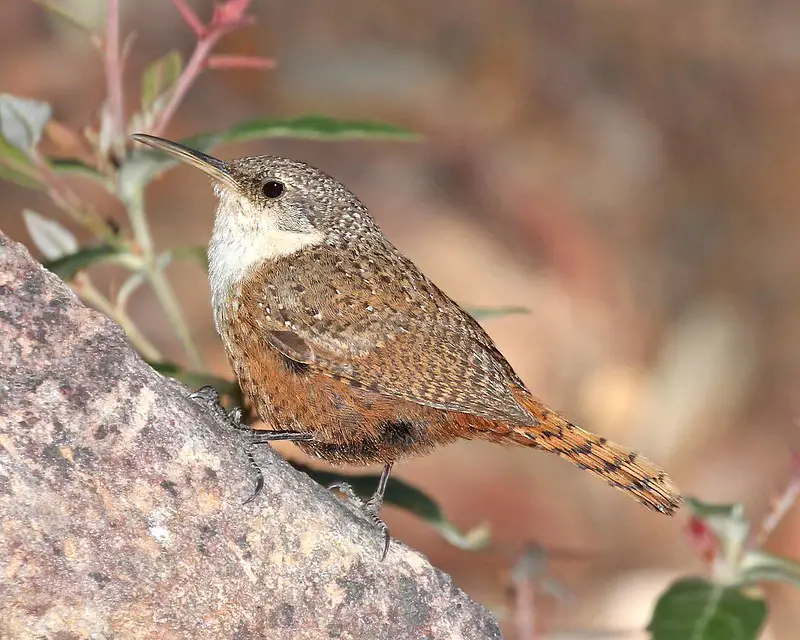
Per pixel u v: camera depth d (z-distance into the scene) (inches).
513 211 660.1
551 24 788.0
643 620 494.3
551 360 580.4
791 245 674.2
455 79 738.8
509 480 533.6
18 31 674.8
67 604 211.5
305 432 282.2
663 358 585.9
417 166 675.4
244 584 224.8
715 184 712.4
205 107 674.2
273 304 280.8
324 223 305.0
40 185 290.4
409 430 282.5
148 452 216.5
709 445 559.5
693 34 797.2
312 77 709.3
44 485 208.2
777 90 773.3
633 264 647.1
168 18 688.4
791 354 603.2
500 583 487.8
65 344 212.5
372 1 767.1
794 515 532.4
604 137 724.7
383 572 240.7
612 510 532.7
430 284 298.8
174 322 306.2
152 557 216.7
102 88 648.4
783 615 504.1
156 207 604.1
